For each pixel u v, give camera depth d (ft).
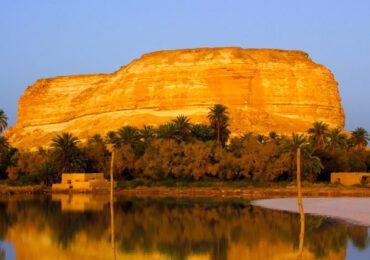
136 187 349.61
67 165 368.07
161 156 349.61
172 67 629.92
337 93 655.35
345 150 370.53
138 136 382.63
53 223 187.73
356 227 164.96
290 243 141.59
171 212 216.74
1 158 398.42
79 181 350.23
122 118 577.02
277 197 282.36
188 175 348.38
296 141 325.21
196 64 628.28
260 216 196.75
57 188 350.64
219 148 344.49
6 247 143.74
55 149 380.37
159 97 616.80
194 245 142.20
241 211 215.31
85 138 561.84
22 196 321.11
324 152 351.87
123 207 240.73
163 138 364.38
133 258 129.08
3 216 208.54
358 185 318.24
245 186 329.72
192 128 372.99
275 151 329.52
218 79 611.47
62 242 150.61
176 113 587.68
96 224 184.65
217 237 153.17
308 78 629.10
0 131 394.73
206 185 338.54
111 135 396.16
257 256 126.93
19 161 387.55
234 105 599.16
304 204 236.02
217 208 229.66
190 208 231.50
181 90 612.70
